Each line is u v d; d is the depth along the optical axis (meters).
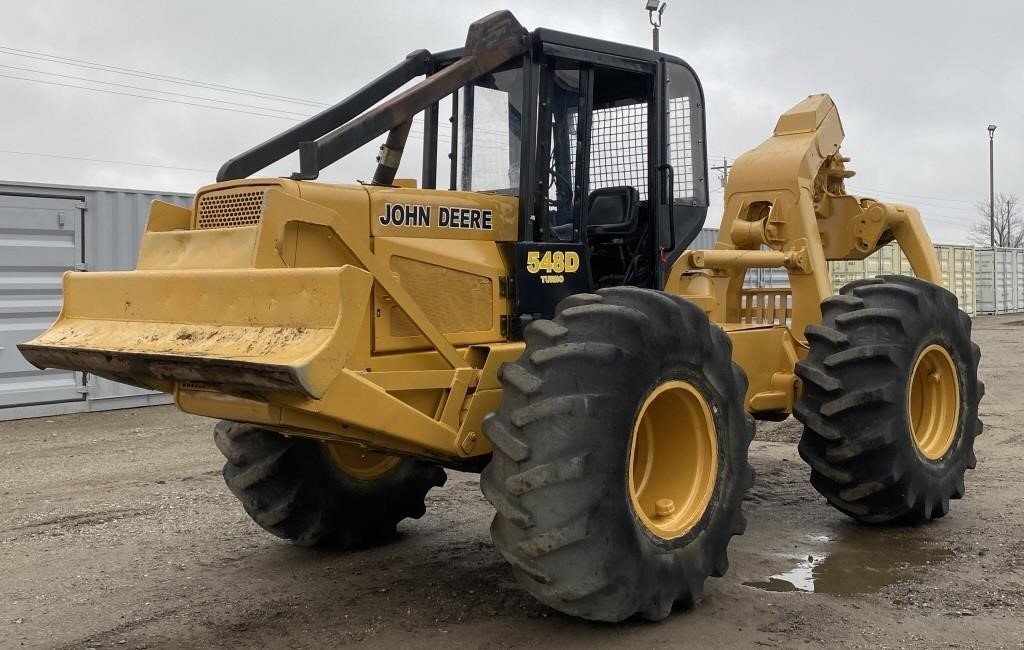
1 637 3.80
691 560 3.84
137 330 3.85
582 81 4.50
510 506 3.45
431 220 4.14
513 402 3.56
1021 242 57.03
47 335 4.14
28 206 10.02
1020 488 6.16
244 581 4.50
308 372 3.12
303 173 3.78
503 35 4.22
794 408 5.17
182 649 3.65
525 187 4.33
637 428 3.80
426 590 4.32
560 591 3.42
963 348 5.59
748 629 3.74
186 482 6.82
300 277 3.34
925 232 6.71
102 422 9.66
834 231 6.54
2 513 5.92
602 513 3.45
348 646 3.65
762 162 6.13
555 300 4.39
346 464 4.91
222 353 3.41
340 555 4.95
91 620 3.98
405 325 3.99
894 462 4.98
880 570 4.51
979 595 4.11
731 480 4.08
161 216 4.21
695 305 4.02
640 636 3.68
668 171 4.91
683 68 5.13
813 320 5.95
